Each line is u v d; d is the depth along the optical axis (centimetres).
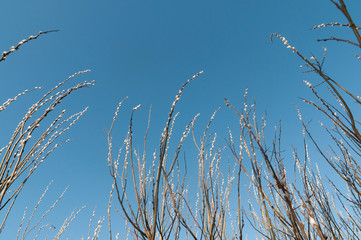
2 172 118
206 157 163
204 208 146
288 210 136
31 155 129
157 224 131
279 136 155
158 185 136
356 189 166
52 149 139
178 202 148
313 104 130
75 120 145
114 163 142
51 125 135
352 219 186
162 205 138
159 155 142
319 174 181
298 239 128
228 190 159
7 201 122
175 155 151
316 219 136
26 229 195
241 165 155
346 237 179
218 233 141
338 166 181
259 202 159
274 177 139
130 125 148
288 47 114
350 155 177
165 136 146
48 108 128
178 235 137
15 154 122
